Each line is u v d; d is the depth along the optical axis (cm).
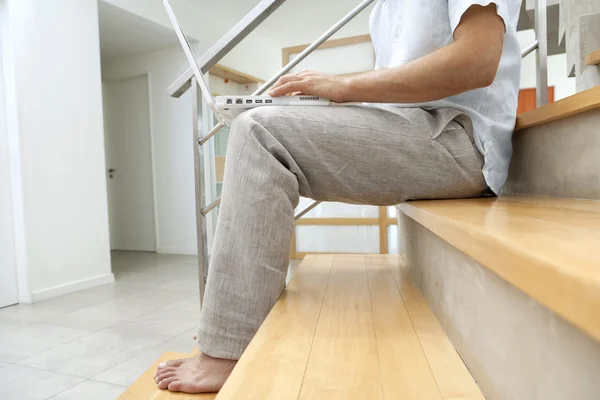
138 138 488
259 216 76
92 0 320
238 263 77
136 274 354
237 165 78
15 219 270
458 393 46
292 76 88
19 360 176
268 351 58
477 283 49
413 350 58
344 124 81
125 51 466
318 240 384
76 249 302
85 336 203
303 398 46
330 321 70
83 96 311
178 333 206
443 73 74
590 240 30
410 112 85
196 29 441
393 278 104
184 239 467
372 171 84
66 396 146
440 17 87
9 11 265
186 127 455
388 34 105
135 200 496
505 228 37
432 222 56
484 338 47
